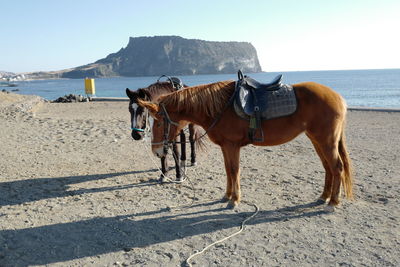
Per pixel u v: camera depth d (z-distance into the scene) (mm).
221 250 3660
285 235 3994
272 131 4441
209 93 4578
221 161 7691
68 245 3822
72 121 13484
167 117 4676
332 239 3854
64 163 7438
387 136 10406
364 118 14797
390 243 3725
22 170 6863
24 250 3709
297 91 4480
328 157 4480
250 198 5270
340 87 64312
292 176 6406
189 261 3443
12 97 24469
